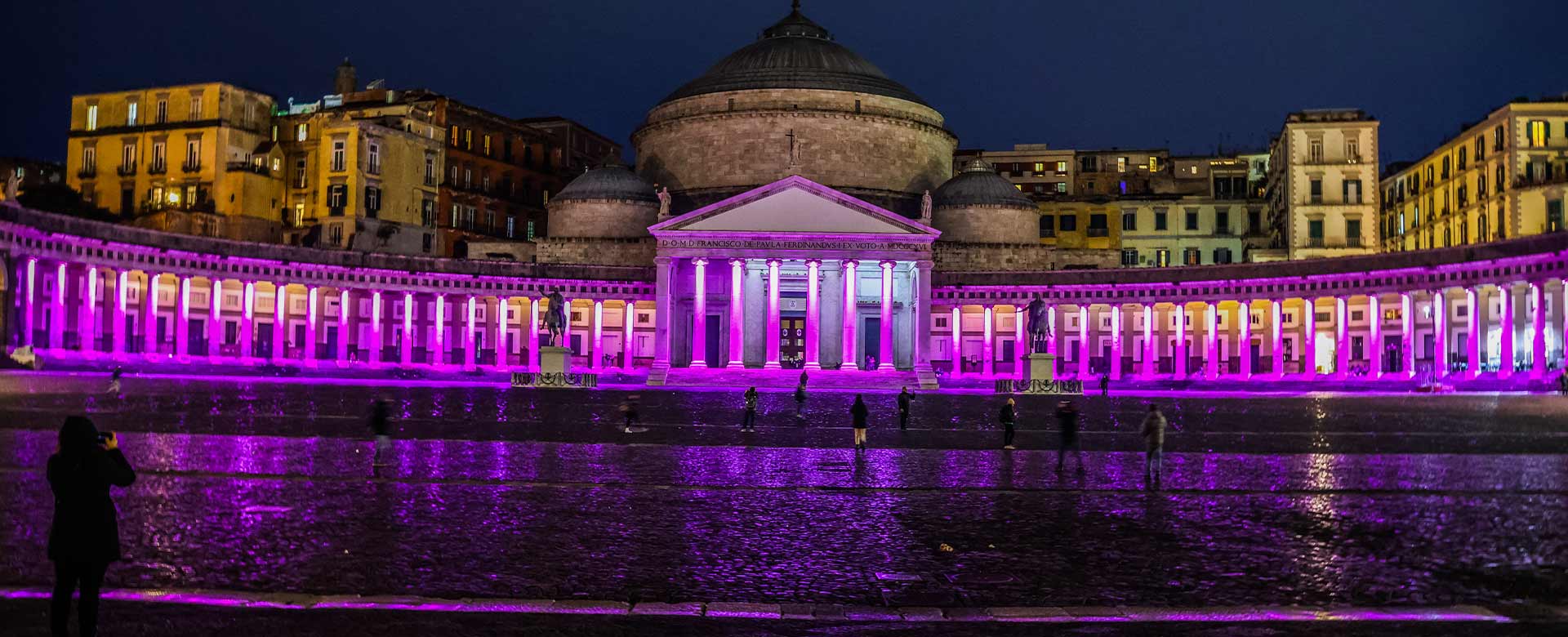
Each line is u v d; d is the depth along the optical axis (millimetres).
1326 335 99688
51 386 52875
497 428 42219
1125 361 106250
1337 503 24156
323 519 20500
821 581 16172
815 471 30047
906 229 91750
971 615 14266
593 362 102250
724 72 113875
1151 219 122688
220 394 52469
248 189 102438
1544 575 16516
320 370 84938
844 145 109438
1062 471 30391
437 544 18375
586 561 17250
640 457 33062
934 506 23547
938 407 55625
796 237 91562
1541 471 30375
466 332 104375
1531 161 96500
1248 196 128500
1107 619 14078
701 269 91812
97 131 105625
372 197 105312
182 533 18812
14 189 71875
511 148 124000
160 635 12711
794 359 98688
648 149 116000
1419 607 14609
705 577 16312
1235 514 22594
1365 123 108625
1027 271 103188
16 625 12898
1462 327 90000
